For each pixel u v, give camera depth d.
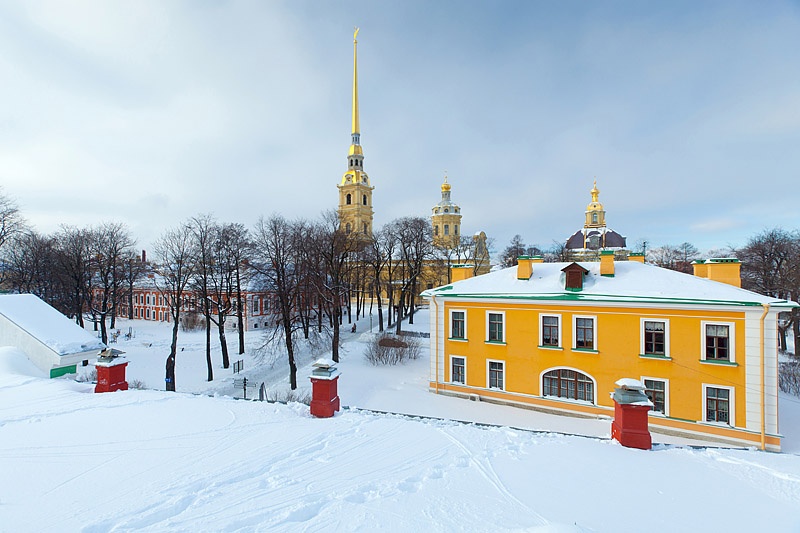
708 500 5.90
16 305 22.50
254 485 5.81
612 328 19.62
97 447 7.06
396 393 24.44
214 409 9.38
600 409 19.75
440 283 60.47
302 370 33.50
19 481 5.75
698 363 18.02
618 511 5.41
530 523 4.95
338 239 40.25
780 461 7.68
